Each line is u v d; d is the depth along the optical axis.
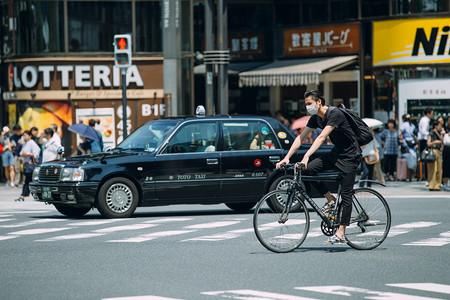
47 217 17.67
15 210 19.66
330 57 32.06
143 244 13.06
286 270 10.51
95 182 16.66
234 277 10.01
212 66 24.89
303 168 12.05
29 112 30.47
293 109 33.06
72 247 12.80
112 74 30.48
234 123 17.72
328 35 32.06
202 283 9.63
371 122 24.58
